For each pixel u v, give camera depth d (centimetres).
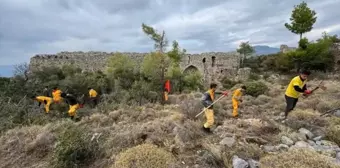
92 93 1185
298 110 711
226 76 3416
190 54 3588
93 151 501
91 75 2011
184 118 692
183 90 1669
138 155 402
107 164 471
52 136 609
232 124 637
